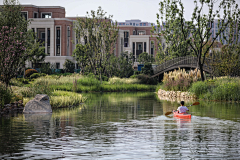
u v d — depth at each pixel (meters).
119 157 9.55
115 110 22.20
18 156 9.66
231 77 36.22
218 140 11.78
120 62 65.50
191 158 9.47
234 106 24.12
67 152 10.10
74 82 43.56
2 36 24.98
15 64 25.86
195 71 39.75
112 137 12.38
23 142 11.48
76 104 26.95
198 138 12.16
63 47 75.81
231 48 36.75
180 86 38.28
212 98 30.31
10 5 27.97
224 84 30.58
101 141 11.66
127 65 66.38
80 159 9.36
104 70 62.03
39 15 79.00
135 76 61.97
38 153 9.99
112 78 56.94
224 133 13.11
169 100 31.14
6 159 9.35
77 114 19.81
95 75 57.38
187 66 46.16
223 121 16.45
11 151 10.22
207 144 11.16
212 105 25.00
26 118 17.88
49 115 19.30
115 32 57.59
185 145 11.03
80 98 28.89
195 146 10.89
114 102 29.06
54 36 75.69
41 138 12.19
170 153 10.00
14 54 25.03
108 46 57.69
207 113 19.78
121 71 65.12
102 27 57.41
